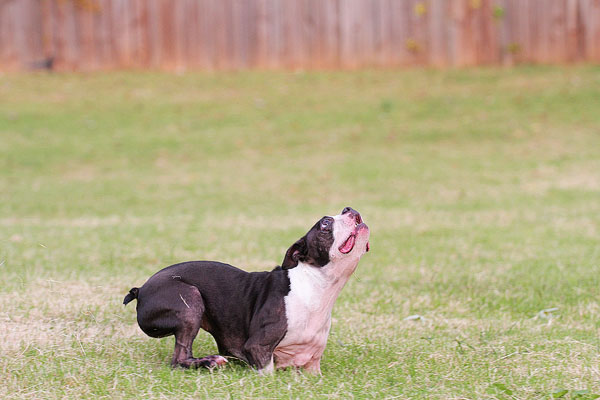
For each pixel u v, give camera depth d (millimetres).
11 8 21234
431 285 8641
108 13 21391
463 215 12984
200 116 19531
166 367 5523
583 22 21375
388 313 7559
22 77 21266
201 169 16609
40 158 17078
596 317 7379
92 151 17562
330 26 21500
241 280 5617
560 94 20094
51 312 6859
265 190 15141
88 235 11227
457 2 21422
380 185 15320
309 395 5008
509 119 19000
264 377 5246
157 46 21594
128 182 15727
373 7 21469
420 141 18078
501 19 21500
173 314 5438
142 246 10477
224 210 13656
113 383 5148
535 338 6582
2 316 6605
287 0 21375
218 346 5734
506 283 8703
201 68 21688
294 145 17984
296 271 5426
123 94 20578
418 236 11430
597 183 15016
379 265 9617
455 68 21688
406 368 5727
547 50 21609
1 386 5082
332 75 21781
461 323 7211
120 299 7504
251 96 20625
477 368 5695
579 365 5715
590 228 11867
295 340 5383
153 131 18719
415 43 21562
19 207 13805
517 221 12469
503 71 21609
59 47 21484
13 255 9539
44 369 5375
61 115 19406
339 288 5445
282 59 21609
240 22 21500
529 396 5078
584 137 17922
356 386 5238
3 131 18359
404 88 20812
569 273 9047
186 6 21422
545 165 16328
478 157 17016
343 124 19000
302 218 12906
